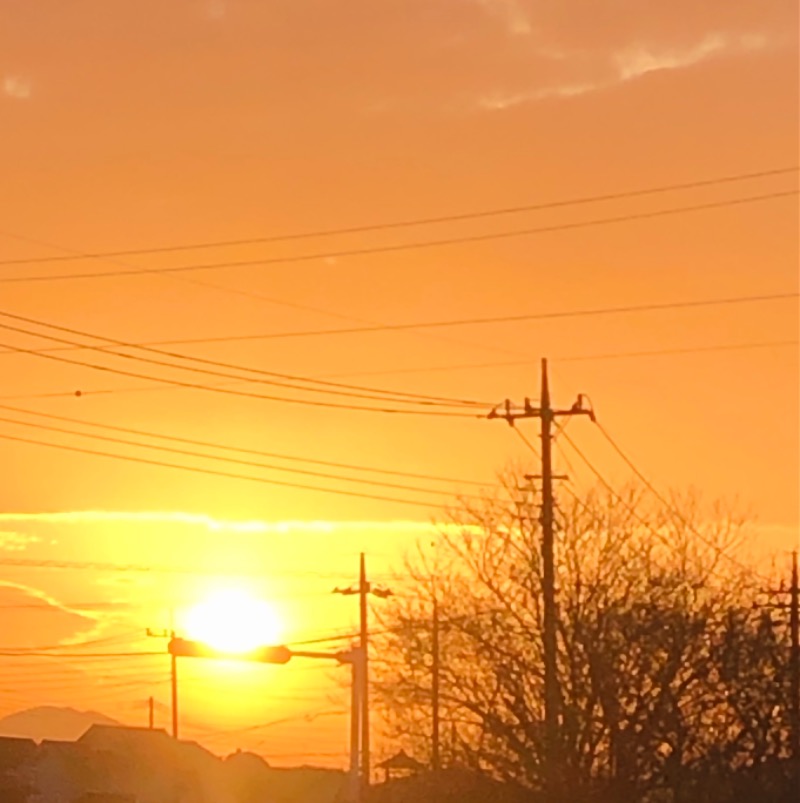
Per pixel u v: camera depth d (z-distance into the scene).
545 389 86.19
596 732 86.75
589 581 89.81
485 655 91.50
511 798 87.50
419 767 95.69
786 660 92.31
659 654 87.56
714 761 86.94
